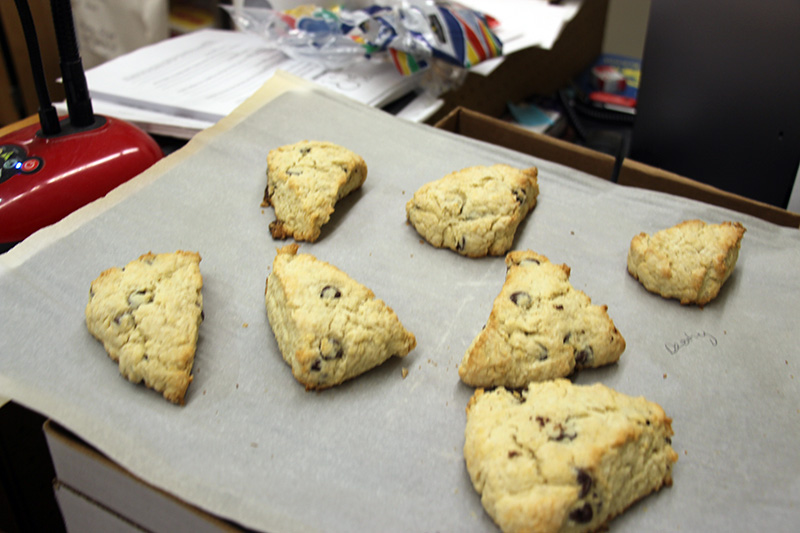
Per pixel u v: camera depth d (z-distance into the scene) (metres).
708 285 0.41
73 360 0.36
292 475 0.32
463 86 0.63
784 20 0.45
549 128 0.66
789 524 0.31
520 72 0.69
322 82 0.60
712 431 0.35
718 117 0.51
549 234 0.46
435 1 0.62
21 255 0.41
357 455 0.33
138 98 0.55
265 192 0.47
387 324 0.38
